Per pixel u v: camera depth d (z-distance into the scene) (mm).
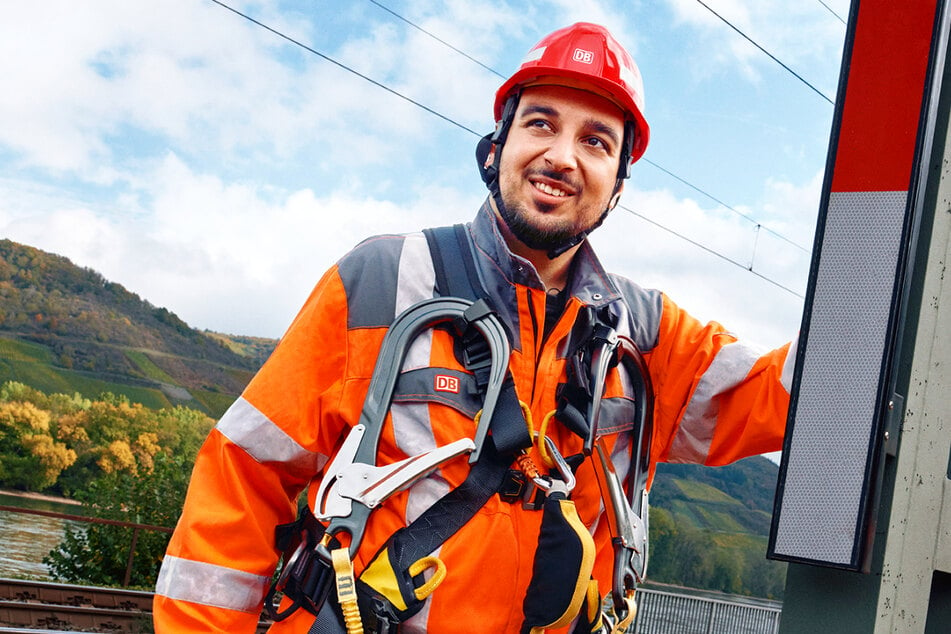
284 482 1607
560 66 1584
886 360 1474
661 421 1779
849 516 1464
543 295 1593
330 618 1440
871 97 1549
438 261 1606
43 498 44094
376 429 1486
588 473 1614
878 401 1467
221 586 1511
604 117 1606
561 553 1448
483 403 1501
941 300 1569
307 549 1511
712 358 1737
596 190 1610
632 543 1627
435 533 1457
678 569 51125
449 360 1529
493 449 1497
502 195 1615
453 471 1488
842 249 1541
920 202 1505
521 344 1573
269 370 1563
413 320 1538
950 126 1554
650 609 9898
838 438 1492
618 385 1671
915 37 1526
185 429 49312
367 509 1446
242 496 1536
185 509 1562
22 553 18109
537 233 1591
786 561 1508
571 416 1554
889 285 1492
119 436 47344
